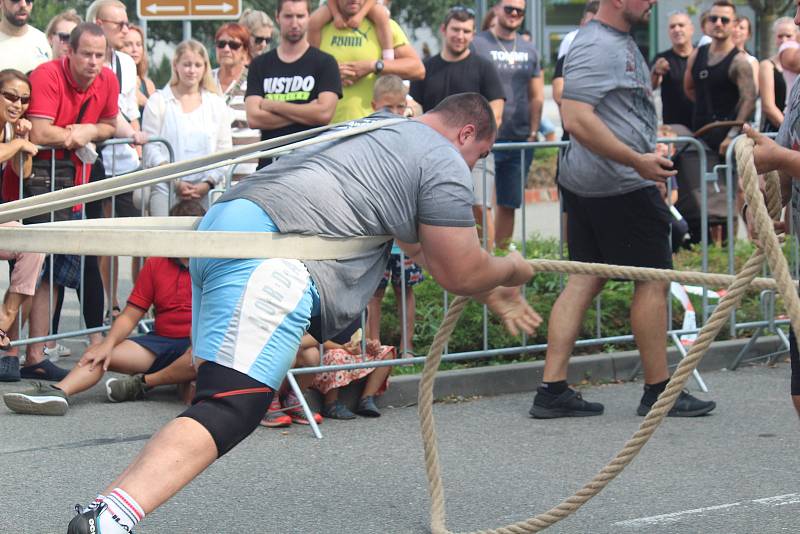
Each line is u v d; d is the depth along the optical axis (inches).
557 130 788.0
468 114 186.1
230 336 167.0
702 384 309.0
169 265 292.7
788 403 296.4
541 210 678.5
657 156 262.2
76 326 373.4
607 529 205.2
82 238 161.9
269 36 423.5
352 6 365.1
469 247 177.8
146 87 432.1
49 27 386.9
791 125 190.4
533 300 344.8
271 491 226.2
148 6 510.0
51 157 313.1
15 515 211.3
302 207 170.9
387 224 177.0
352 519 211.3
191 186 354.9
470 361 324.2
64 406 276.7
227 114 380.5
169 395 299.0
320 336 177.2
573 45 270.5
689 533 203.0
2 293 438.9
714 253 411.2
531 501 221.3
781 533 202.5
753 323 340.5
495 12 463.2
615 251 272.7
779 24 490.3
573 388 315.0
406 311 314.5
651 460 247.0
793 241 364.8
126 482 158.7
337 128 188.2
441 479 214.4
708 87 444.5
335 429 271.7
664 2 1050.1
